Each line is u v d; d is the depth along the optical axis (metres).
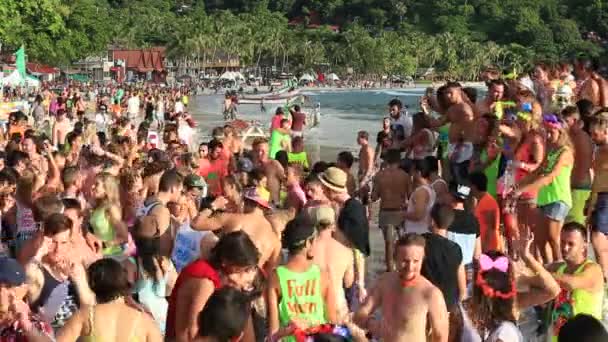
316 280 7.00
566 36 180.38
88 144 19.64
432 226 8.23
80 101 44.59
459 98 13.92
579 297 8.09
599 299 8.23
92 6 101.56
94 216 8.58
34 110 36.25
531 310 9.05
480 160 12.70
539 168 11.44
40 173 12.55
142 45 167.62
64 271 7.72
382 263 13.48
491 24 194.12
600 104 16.98
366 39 172.00
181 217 9.48
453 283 7.39
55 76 116.38
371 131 39.00
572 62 18.64
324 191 9.93
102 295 5.84
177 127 21.69
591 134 11.83
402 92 137.75
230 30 164.88
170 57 159.50
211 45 160.62
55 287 7.59
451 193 9.15
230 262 5.90
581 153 12.06
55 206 8.46
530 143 11.86
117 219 8.61
